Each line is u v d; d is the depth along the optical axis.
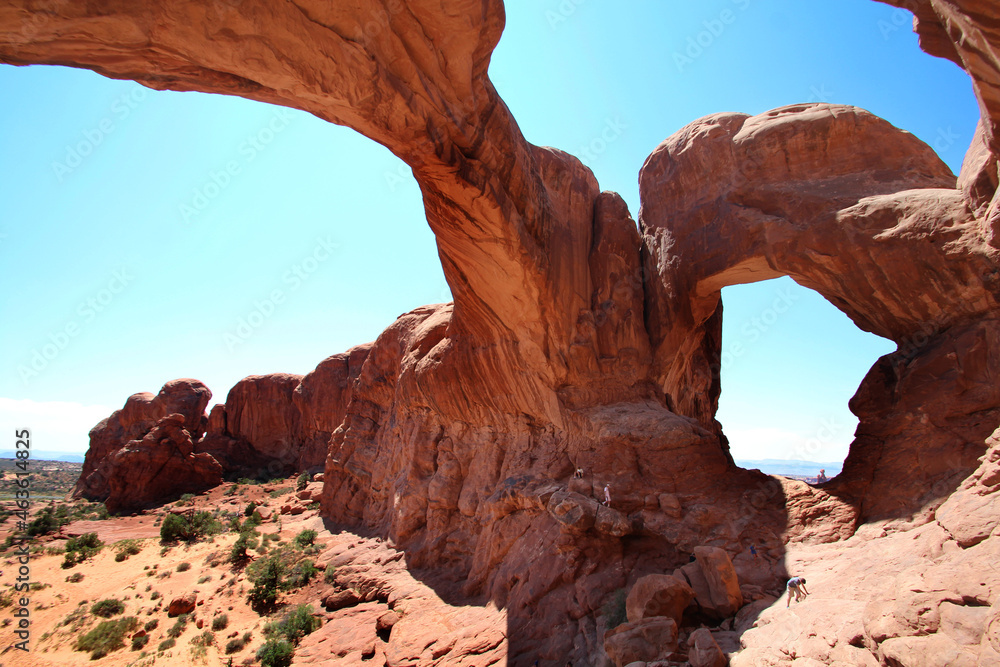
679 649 8.60
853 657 6.13
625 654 8.42
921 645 5.36
